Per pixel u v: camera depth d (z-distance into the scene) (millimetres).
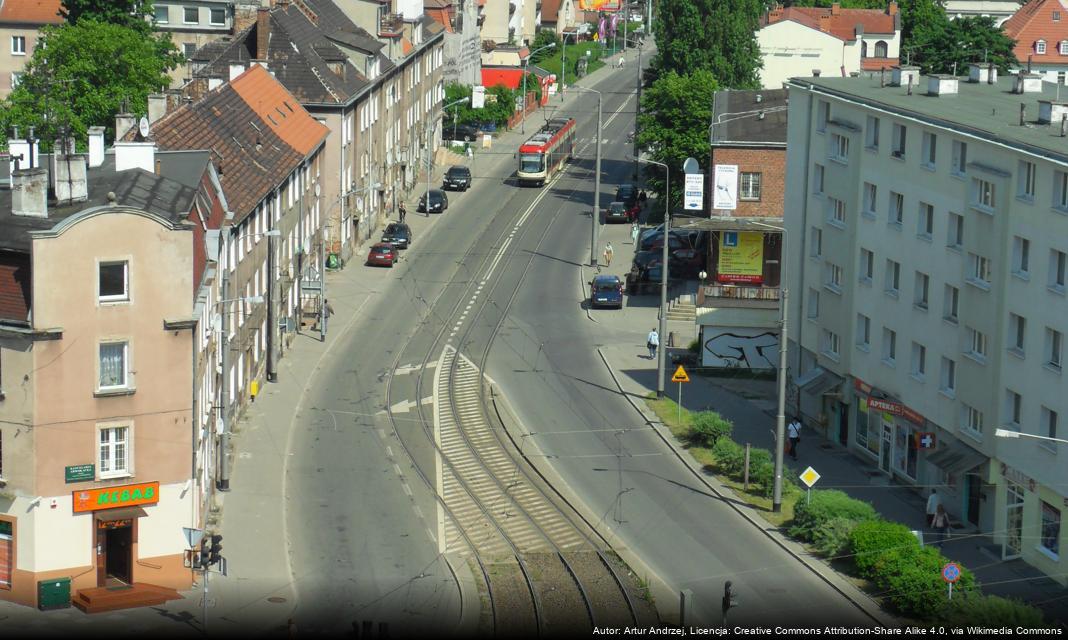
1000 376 67562
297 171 101562
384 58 135375
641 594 61531
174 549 61156
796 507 69250
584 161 171500
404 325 105125
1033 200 65000
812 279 87438
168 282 59719
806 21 168625
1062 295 63031
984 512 69188
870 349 80250
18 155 65062
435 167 162500
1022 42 177625
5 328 57938
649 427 85375
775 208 104312
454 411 87375
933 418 73688
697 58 148500
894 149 77938
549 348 101188
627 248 129750
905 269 76625
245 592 60906
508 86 197500
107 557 60875
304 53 117250
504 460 79250
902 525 64938
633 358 99500
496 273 120438
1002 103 78500
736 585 62625
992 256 67938
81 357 58656
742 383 94938
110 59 122188
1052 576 63562
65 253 57812
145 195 62219
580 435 83688
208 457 69188
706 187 122438
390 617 58688
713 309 97188
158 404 60219
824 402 86000
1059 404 63250
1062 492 62562
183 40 160250
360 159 124562
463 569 64438
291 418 84750
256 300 69062
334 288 113625
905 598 59000
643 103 132375
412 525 69562
